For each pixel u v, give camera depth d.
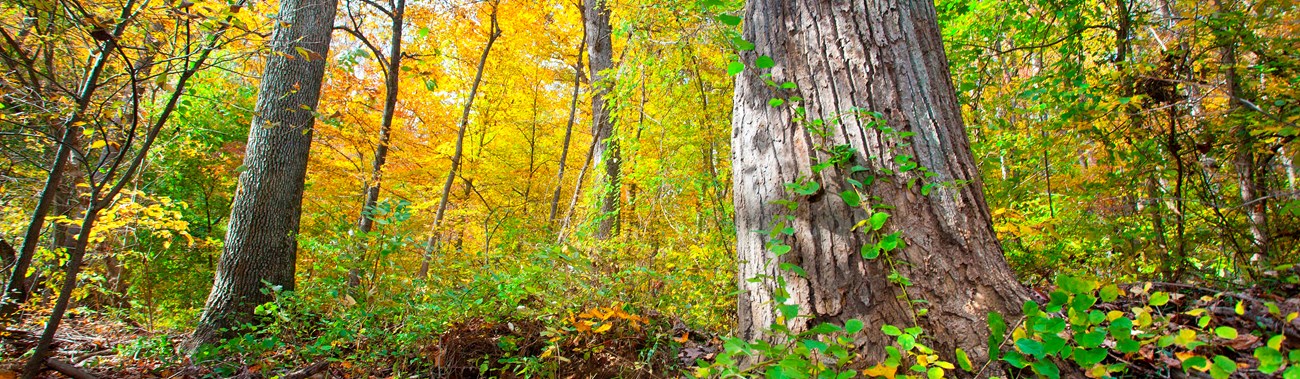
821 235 2.11
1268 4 3.01
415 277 3.60
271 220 5.00
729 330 3.69
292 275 5.16
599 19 8.81
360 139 8.16
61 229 5.88
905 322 1.92
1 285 3.97
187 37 2.67
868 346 1.93
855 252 2.03
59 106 2.89
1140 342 1.49
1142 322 1.51
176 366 3.88
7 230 4.95
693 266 4.43
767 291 2.25
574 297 3.09
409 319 3.20
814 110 2.26
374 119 9.24
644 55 5.74
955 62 4.46
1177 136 3.25
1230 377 1.53
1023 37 4.64
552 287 3.10
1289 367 1.29
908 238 1.98
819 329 1.79
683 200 6.00
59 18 2.62
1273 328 1.65
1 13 2.62
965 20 5.27
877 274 1.99
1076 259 3.34
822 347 1.74
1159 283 2.24
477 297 3.31
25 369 2.70
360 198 9.64
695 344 3.54
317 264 3.90
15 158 3.69
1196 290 2.16
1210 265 3.20
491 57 11.90
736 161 2.55
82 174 5.12
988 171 4.22
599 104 8.70
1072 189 3.74
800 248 2.15
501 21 10.98
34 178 4.79
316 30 5.38
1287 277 2.02
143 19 2.68
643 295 3.58
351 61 5.38
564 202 13.48
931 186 1.99
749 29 2.61
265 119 5.12
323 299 3.67
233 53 3.07
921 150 2.10
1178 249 3.10
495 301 3.36
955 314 1.89
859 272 2.01
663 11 5.45
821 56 2.30
